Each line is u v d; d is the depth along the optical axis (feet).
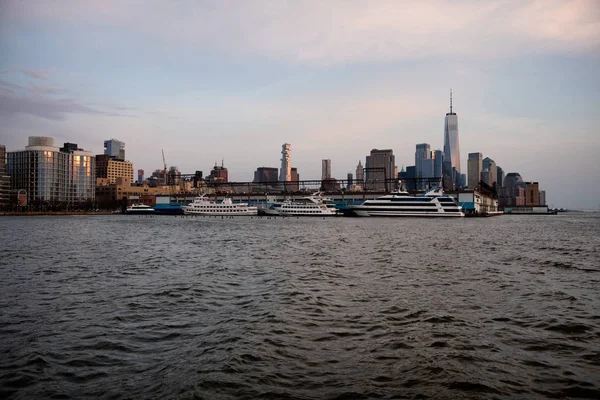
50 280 123.34
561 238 298.97
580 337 68.64
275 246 229.25
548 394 47.93
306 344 64.34
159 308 88.43
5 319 80.23
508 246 230.48
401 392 48.29
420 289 107.24
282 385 50.14
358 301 93.15
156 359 58.95
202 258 177.06
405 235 309.83
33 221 615.98
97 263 161.58
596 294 102.63
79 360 58.85
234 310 86.17
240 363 56.49
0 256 184.34
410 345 63.93
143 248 221.46
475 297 97.96
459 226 451.53
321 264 155.43
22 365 57.11
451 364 56.34
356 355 59.72
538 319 78.95
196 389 48.96
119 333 71.20
